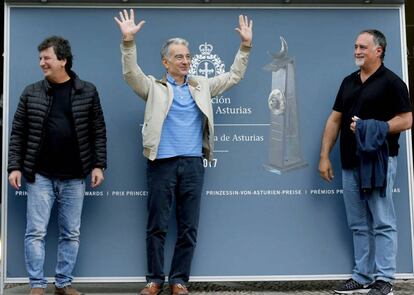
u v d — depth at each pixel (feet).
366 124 13.44
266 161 15.25
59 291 14.07
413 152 17.79
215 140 15.20
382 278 13.85
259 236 15.17
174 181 13.82
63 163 13.56
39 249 13.61
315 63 15.44
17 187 13.48
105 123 14.99
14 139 13.58
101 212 14.97
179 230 14.10
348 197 14.60
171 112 13.89
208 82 14.40
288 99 15.35
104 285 16.15
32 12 15.02
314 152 15.33
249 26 14.55
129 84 13.78
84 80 15.01
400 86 13.83
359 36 14.19
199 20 15.28
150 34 15.19
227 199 15.16
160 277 14.06
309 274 15.20
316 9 15.46
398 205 15.26
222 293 15.20
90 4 15.10
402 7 15.57
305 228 15.24
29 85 13.89
